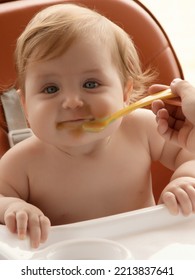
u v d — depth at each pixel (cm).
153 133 101
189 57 204
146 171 99
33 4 109
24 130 107
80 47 83
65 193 94
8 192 94
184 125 88
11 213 77
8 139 108
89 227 76
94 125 82
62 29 84
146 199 99
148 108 113
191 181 85
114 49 89
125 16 113
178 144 88
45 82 83
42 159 93
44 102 83
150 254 72
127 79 94
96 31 86
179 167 95
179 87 83
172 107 89
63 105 81
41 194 94
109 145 94
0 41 107
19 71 92
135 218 78
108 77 85
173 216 80
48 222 75
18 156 94
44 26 86
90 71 83
